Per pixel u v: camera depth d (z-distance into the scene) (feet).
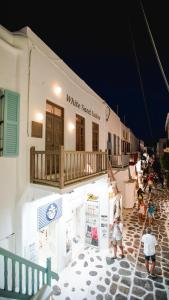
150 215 46.29
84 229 35.60
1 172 18.37
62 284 25.91
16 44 19.90
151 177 81.61
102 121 45.01
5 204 18.80
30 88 20.93
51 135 25.54
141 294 24.58
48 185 20.44
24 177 20.42
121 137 73.31
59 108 27.45
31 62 21.02
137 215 53.21
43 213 23.71
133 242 37.76
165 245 36.91
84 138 35.12
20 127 19.98
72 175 25.16
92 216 34.88
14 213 19.86
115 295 24.34
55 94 25.64
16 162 20.03
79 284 25.99
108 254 33.12
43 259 27.94
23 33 20.54
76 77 32.04
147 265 28.60
